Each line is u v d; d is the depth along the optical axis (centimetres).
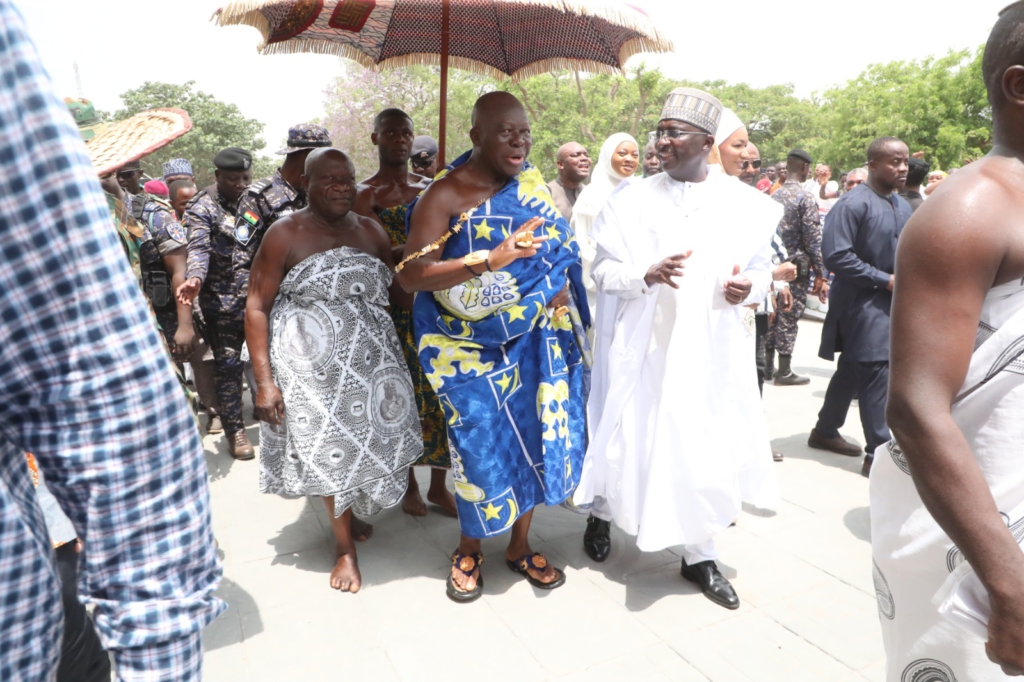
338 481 285
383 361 299
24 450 78
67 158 73
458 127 2733
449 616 276
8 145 71
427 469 449
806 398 589
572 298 303
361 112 2809
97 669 155
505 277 267
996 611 111
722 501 280
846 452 448
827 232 401
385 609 281
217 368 450
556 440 279
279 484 304
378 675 241
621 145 393
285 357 285
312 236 290
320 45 329
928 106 3816
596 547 321
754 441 292
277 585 301
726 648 253
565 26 303
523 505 289
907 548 138
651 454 278
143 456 78
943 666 134
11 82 72
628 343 284
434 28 337
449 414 277
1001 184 117
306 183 291
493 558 323
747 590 291
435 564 319
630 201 291
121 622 80
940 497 115
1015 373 118
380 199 363
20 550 79
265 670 244
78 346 74
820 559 316
